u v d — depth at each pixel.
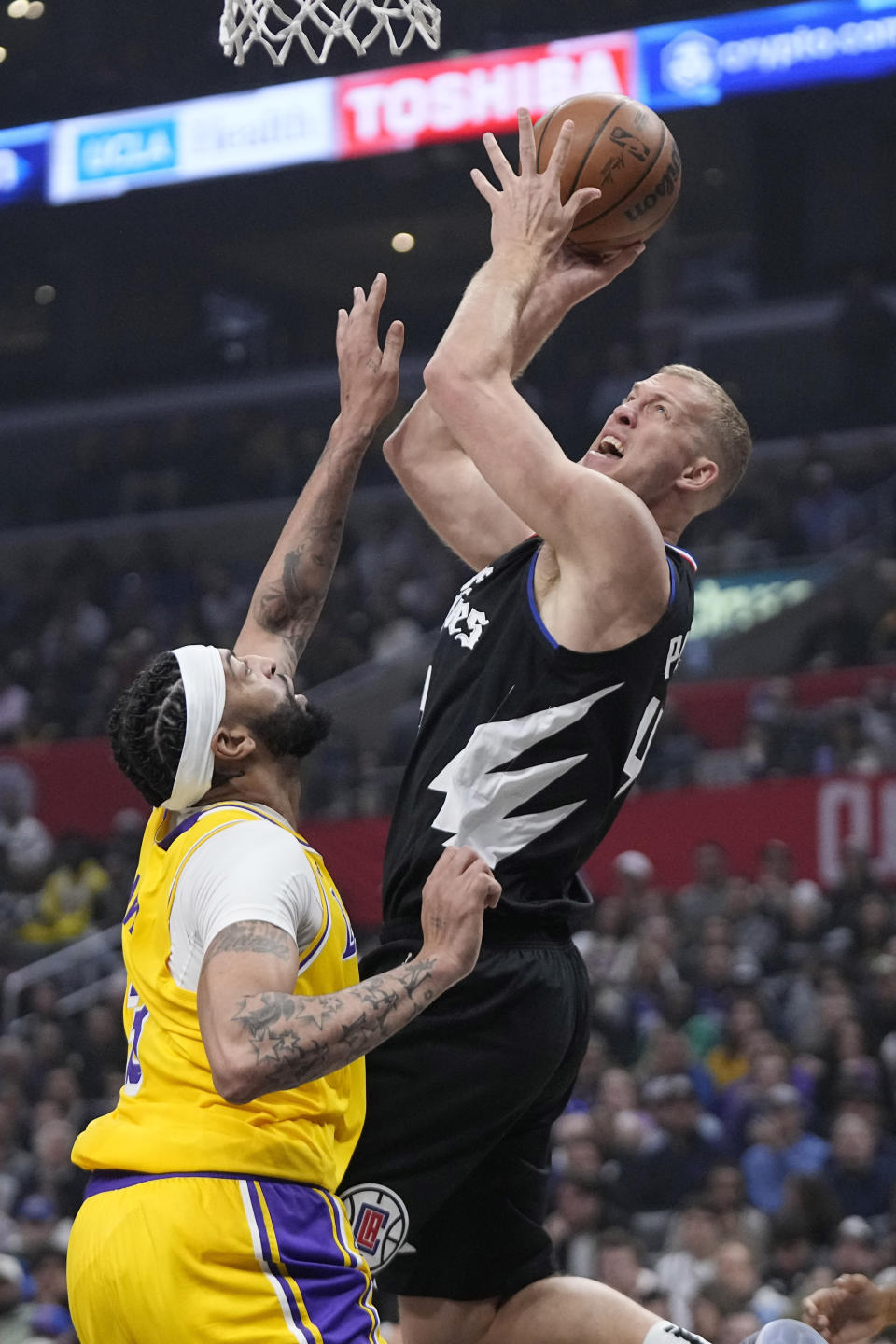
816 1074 9.48
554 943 3.10
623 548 2.85
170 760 2.73
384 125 18.64
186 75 20.28
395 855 3.08
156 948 2.69
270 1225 2.56
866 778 12.39
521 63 18.09
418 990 2.52
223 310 27.34
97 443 23.08
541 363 21.41
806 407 20.95
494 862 2.98
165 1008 2.66
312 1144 2.65
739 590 16.97
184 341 26.36
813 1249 7.86
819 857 12.43
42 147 20.38
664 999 10.34
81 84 20.47
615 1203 8.65
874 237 22.06
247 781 2.80
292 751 2.84
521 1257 3.18
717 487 3.22
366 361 3.54
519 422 2.91
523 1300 3.17
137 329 26.38
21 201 20.50
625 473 3.18
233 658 2.85
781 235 22.44
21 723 18.50
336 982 2.71
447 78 18.38
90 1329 2.62
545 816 3.00
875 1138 8.82
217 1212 2.55
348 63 19.02
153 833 2.85
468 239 25.38
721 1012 10.21
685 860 12.79
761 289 22.48
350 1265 2.66
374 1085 3.03
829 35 17.42
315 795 14.46
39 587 20.97
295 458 22.39
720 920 10.84
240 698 2.80
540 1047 3.02
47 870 15.38
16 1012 13.60
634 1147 8.86
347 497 3.47
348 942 2.77
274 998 2.42
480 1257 3.14
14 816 15.93
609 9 19.19
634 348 21.23
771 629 16.48
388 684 17.08
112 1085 11.18
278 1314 2.54
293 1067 2.39
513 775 2.96
